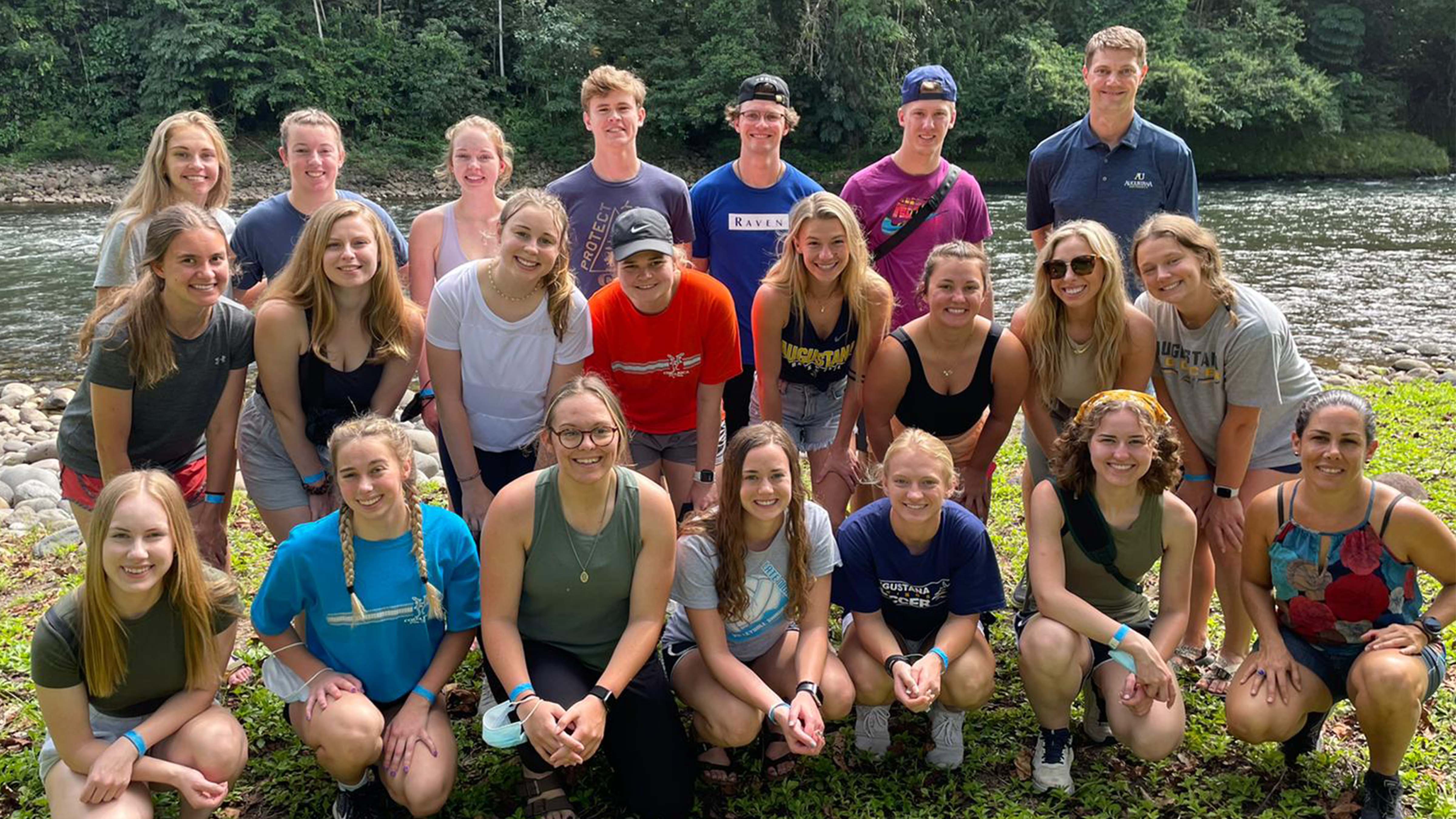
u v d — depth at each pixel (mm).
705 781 3588
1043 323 4082
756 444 3436
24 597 5023
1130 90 5156
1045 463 4398
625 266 4055
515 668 3314
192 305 3715
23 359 11281
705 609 3535
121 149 29922
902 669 3465
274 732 3857
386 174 30344
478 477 4180
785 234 5262
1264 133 33406
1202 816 3387
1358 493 3416
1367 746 3652
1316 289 13719
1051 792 3508
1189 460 4160
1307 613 3500
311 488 4027
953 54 31547
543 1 32656
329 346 3871
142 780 3088
